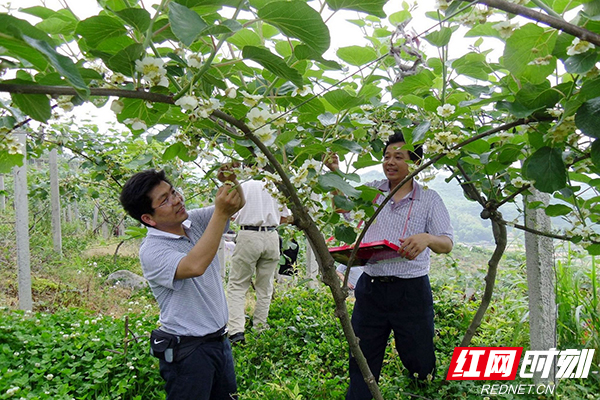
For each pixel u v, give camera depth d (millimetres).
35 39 823
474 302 4453
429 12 1755
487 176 2191
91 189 6215
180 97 1136
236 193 1842
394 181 2676
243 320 3963
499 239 2631
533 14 1000
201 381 2037
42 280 5766
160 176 2055
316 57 1264
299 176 1566
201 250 1867
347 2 1212
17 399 2738
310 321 4273
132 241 8812
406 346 2729
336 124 1693
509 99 1521
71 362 3273
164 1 1032
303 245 7062
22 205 4324
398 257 2520
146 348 3365
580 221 1903
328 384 3000
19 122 1359
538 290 2918
